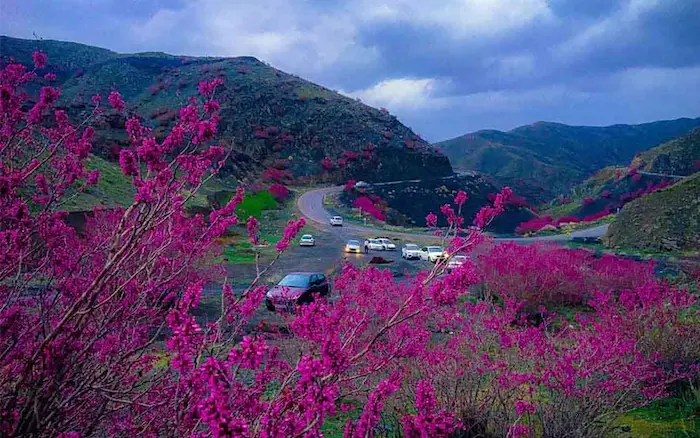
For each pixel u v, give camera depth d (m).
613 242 45.28
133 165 2.86
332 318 3.39
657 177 125.44
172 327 2.18
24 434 2.75
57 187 3.96
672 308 7.75
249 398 2.52
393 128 133.00
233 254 30.33
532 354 5.83
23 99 3.88
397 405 5.20
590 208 119.94
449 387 5.32
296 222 3.66
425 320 5.88
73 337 2.84
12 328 3.08
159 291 4.11
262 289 3.48
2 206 3.30
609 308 8.09
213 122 3.15
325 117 127.81
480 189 122.19
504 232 99.44
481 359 5.60
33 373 2.99
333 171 111.44
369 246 42.81
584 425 5.12
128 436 3.19
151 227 2.90
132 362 3.65
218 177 68.88
